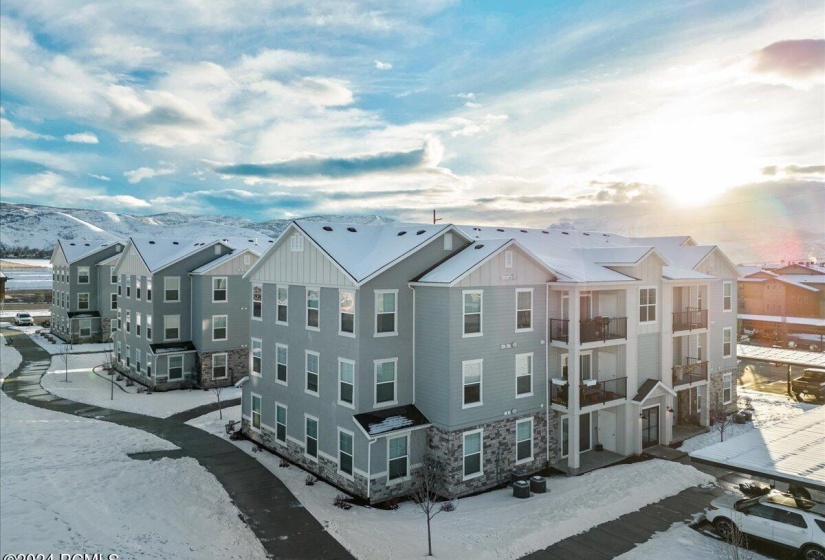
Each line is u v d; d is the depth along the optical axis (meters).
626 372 23.30
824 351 46.53
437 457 19.05
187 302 36.41
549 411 21.95
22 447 21.67
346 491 19.00
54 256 59.22
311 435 21.06
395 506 17.92
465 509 17.61
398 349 19.80
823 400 32.53
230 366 36.25
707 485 19.73
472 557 14.14
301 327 21.91
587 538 15.57
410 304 20.17
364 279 18.55
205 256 37.03
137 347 37.62
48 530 13.66
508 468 20.38
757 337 54.91
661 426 24.81
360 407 18.75
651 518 16.97
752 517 15.12
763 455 15.68
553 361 22.19
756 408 31.11
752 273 63.44
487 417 19.72
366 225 24.81
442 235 21.08
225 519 15.98
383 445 18.36
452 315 18.73
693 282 26.41
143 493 16.98
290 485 19.39
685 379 26.38
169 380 34.91
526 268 21.12
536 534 15.43
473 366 19.44
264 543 14.81
